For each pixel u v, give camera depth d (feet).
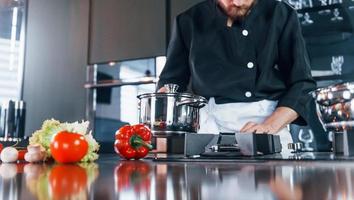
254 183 1.41
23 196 1.13
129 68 9.13
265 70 4.89
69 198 1.08
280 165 2.29
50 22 10.42
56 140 2.72
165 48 8.68
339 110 2.99
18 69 10.46
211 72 4.97
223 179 1.56
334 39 6.79
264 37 4.92
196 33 5.16
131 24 9.20
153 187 1.32
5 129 8.72
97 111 9.40
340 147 3.09
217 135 3.44
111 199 1.06
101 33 9.59
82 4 9.99
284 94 4.89
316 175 1.66
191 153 3.30
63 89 9.94
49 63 10.25
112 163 2.73
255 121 4.84
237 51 4.92
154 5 8.92
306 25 7.00
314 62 6.88
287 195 1.11
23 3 10.64
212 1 5.15
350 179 1.50
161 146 4.61
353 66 6.62
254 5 4.91
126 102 8.99
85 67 9.70
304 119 4.67
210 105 4.94
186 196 1.11
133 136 3.22
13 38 10.50
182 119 3.49
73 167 2.35
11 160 2.93
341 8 6.75
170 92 3.51
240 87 4.88
